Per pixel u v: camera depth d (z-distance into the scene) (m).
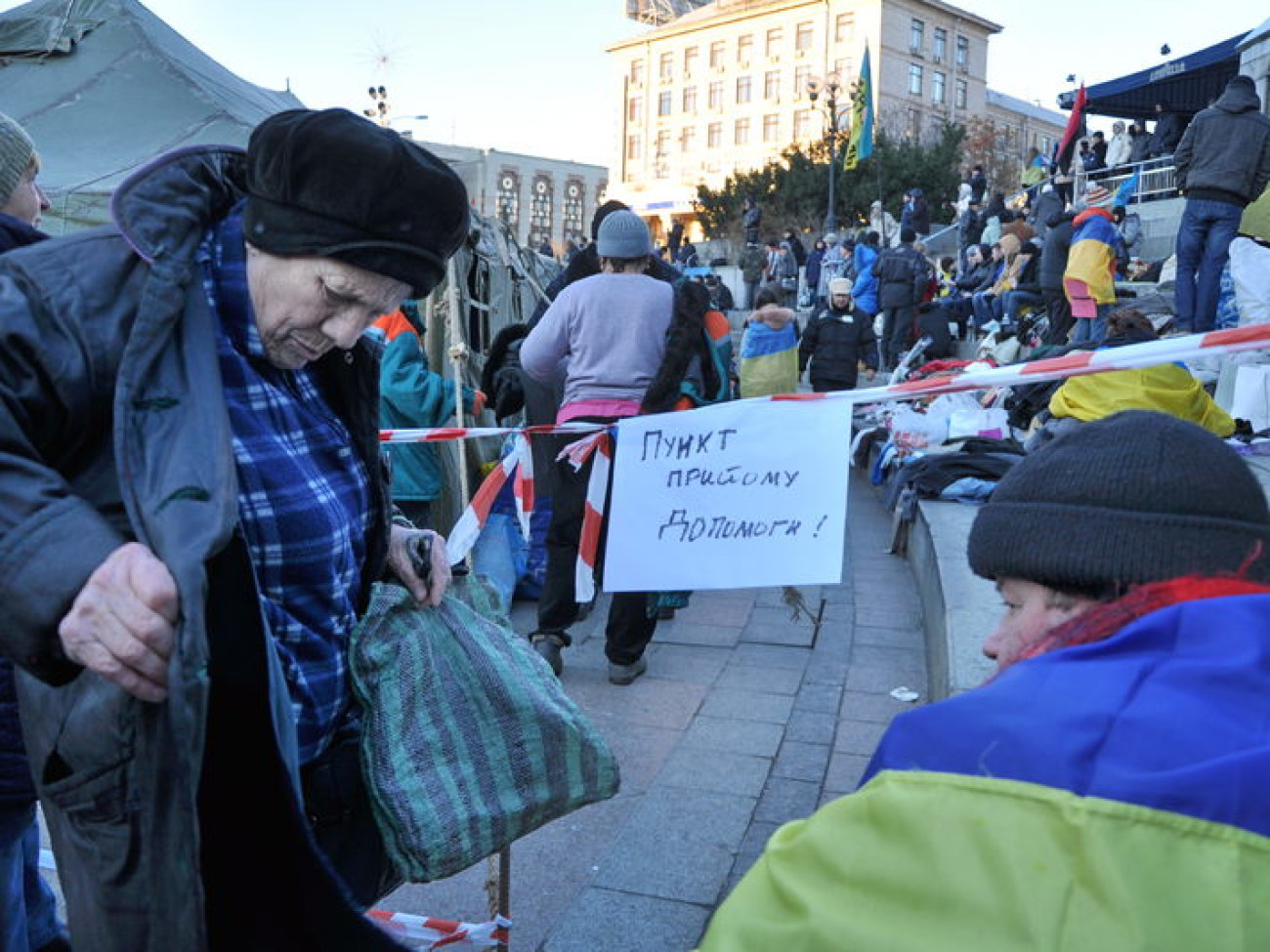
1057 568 1.04
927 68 77.56
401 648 1.77
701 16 82.69
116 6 9.14
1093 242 9.64
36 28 8.96
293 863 1.30
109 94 8.71
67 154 8.30
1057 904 0.79
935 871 0.84
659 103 84.69
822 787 3.61
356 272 1.41
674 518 2.96
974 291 17.00
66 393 1.29
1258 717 0.87
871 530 8.05
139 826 1.26
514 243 8.23
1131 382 4.64
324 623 1.62
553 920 2.86
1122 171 22.09
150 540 1.20
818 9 76.19
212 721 1.33
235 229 1.49
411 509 5.39
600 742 1.87
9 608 1.18
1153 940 0.76
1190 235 8.60
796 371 8.96
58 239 1.37
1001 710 0.92
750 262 29.58
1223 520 1.01
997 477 6.72
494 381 5.60
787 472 2.88
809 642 5.25
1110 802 0.82
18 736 1.52
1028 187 24.62
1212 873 0.78
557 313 4.50
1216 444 1.06
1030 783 0.86
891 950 0.83
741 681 4.70
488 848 1.72
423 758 1.71
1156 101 26.17
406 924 2.20
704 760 3.82
